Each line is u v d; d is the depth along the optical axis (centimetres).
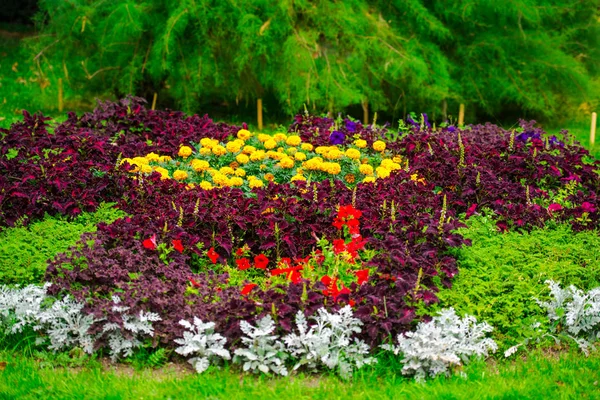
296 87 1023
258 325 412
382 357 421
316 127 760
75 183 579
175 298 436
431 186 587
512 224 567
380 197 563
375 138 751
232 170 641
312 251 514
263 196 556
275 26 1023
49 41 1165
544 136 852
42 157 605
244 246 518
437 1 1122
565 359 436
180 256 487
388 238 481
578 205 598
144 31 1083
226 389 388
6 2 1817
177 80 1082
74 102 1237
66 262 455
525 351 446
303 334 409
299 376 409
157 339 425
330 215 539
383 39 1059
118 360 428
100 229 493
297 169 653
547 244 534
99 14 1110
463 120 1203
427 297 433
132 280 452
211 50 1051
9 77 1370
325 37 1080
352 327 419
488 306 454
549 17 1182
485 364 425
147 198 576
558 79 1147
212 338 412
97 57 1129
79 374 406
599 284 493
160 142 707
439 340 410
